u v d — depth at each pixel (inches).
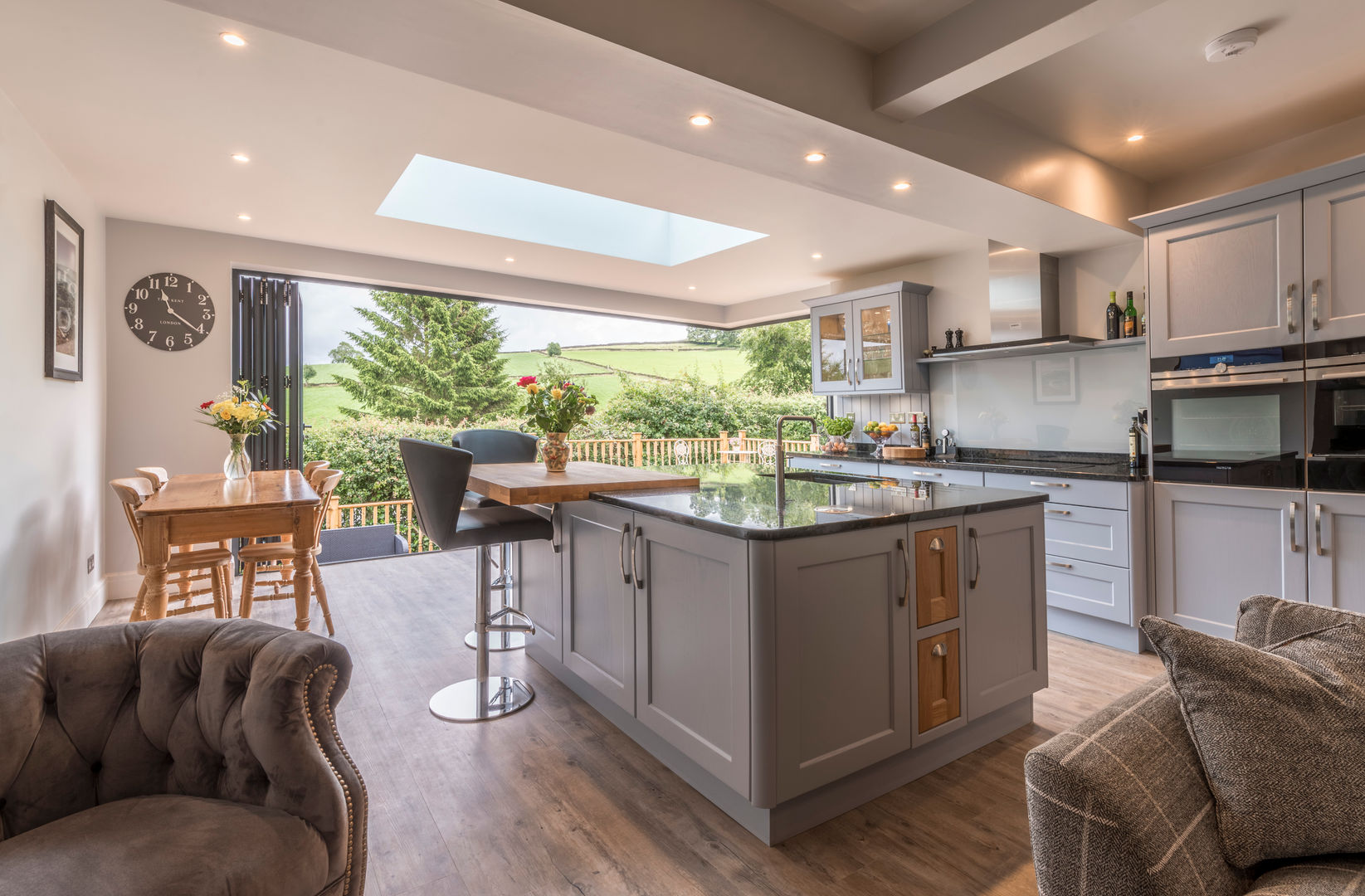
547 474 108.8
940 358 193.8
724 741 73.6
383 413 449.7
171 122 115.7
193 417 179.2
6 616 107.4
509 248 196.9
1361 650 47.2
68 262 135.0
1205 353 122.5
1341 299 106.0
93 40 91.4
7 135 107.4
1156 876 36.0
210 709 51.6
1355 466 105.3
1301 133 125.4
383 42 74.1
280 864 43.8
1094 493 137.5
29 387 117.0
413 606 162.4
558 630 110.8
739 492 98.4
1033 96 112.0
